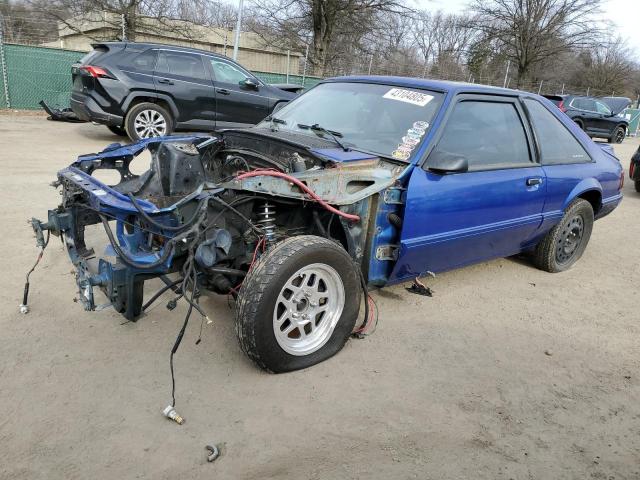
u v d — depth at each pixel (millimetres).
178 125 10930
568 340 4078
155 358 3365
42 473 2416
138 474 2451
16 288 4105
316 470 2555
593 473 2695
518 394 3318
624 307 4781
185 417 2846
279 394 3100
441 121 3953
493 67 37250
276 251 3111
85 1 24094
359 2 27344
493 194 4262
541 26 35125
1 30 15352
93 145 10547
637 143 24141
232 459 2582
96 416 2805
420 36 48594
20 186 6867
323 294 3387
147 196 3680
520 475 2641
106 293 3203
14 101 15734
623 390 3451
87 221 3689
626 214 8602
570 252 5586
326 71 28375
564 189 5008
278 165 3570
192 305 3021
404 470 2604
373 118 4188
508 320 4336
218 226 3256
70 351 3369
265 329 3057
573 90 39250
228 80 11359
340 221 3545
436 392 3258
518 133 4660
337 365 3449
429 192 3779
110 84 10125
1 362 3195
